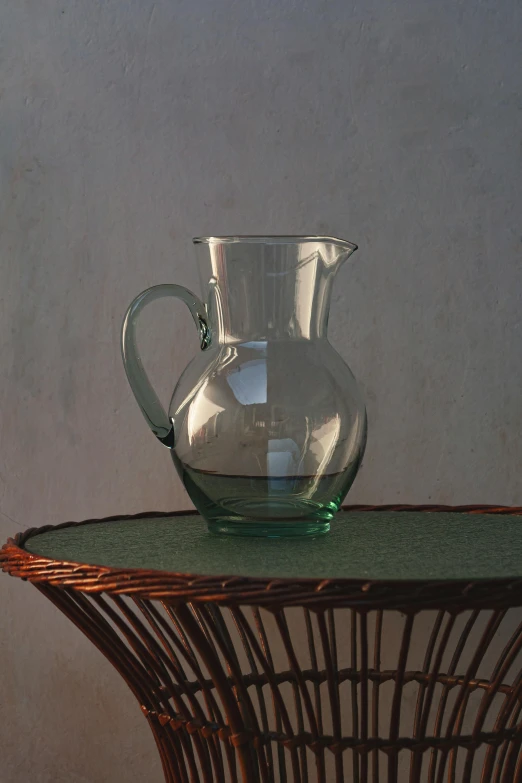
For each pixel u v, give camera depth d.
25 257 1.22
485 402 1.21
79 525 0.95
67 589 0.73
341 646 1.22
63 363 1.22
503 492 1.22
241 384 0.79
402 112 1.21
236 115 1.21
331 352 0.86
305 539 0.83
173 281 1.22
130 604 1.22
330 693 0.72
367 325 1.22
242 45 1.21
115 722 1.22
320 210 1.21
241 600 0.59
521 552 0.76
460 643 0.97
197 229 1.22
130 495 1.22
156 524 0.96
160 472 1.22
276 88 1.21
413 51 1.21
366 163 1.21
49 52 1.22
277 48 1.21
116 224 1.22
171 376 1.22
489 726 1.20
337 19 1.21
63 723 1.22
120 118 1.22
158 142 1.22
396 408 1.22
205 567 0.68
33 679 1.22
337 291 1.22
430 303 1.21
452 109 1.21
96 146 1.22
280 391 0.79
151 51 1.22
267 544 0.80
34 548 0.79
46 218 1.22
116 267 1.22
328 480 0.80
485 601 0.59
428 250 1.21
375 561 0.71
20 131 1.22
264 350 0.81
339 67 1.21
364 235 1.21
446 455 1.22
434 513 1.06
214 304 0.85
